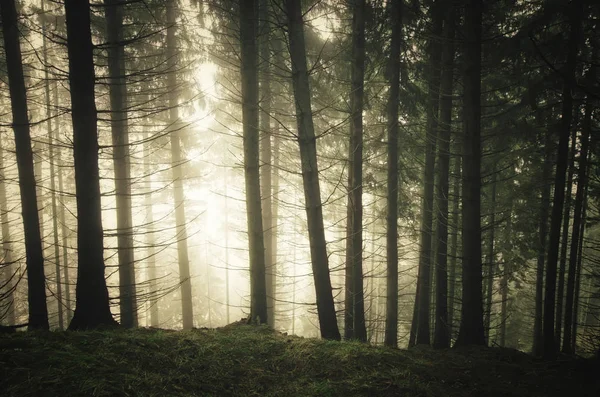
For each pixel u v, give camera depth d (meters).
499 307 23.88
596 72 8.39
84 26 5.61
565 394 4.29
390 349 5.59
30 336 3.97
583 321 23.48
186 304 15.08
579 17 7.80
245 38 7.52
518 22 9.59
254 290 7.69
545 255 14.02
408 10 10.04
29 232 7.72
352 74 9.29
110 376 3.29
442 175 10.12
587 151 11.79
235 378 3.97
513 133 10.08
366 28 9.80
